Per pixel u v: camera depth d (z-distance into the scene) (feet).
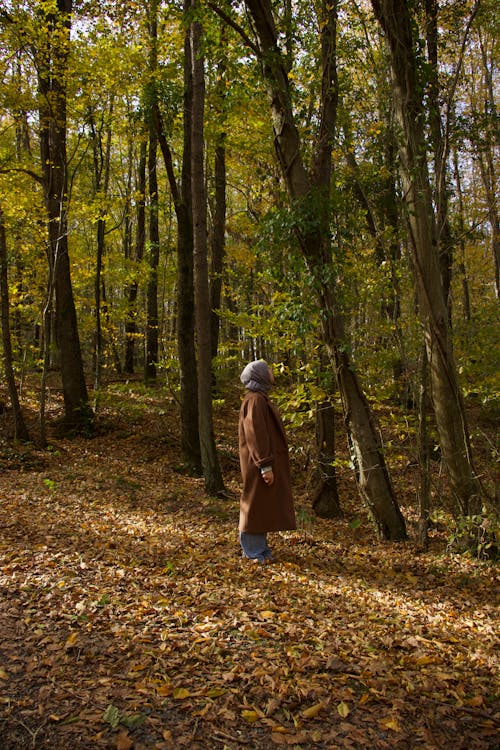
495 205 35.86
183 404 33.60
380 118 22.57
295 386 24.04
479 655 10.59
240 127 34.58
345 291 20.80
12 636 9.95
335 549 18.90
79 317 51.42
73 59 30.96
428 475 19.85
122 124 36.65
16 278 43.57
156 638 10.28
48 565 14.03
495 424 26.50
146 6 31.71
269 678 9.00
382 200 24.00
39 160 40.91
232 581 14.01
